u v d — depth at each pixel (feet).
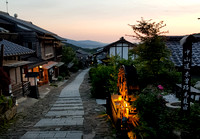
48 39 86.79
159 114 15.46
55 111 31.19
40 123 24.12
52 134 19.81
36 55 72.08
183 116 15.21
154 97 16.76
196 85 30.60
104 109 31.94
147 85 32.91
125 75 19.47
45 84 74.54
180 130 13.09
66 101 41.39
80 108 33.22
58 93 55.26
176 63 35.91
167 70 34.58
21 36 70.79
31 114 29.58
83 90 60.95
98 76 45.75
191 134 12.49
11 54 35.55
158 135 13.82
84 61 249.55
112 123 22.80
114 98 23.84
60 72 117.08
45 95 51.85
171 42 44.96
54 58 99.14
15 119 26.58
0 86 26.55
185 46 15.56
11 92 35.22
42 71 75.36
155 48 32.35
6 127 22.79
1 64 32.58
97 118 26.22
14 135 19.76
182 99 15.92
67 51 145.38
